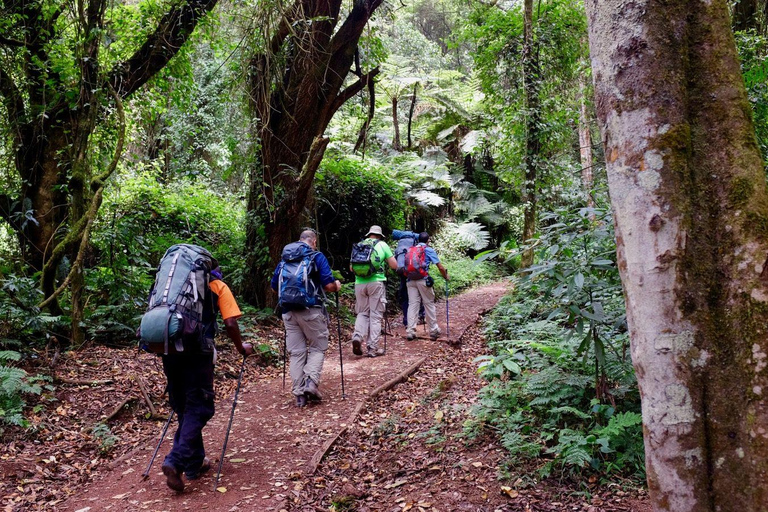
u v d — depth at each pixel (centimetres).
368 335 771
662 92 194
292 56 922
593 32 213
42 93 733
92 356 627
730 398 179
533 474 359
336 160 1241
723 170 191
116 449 454
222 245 1093
